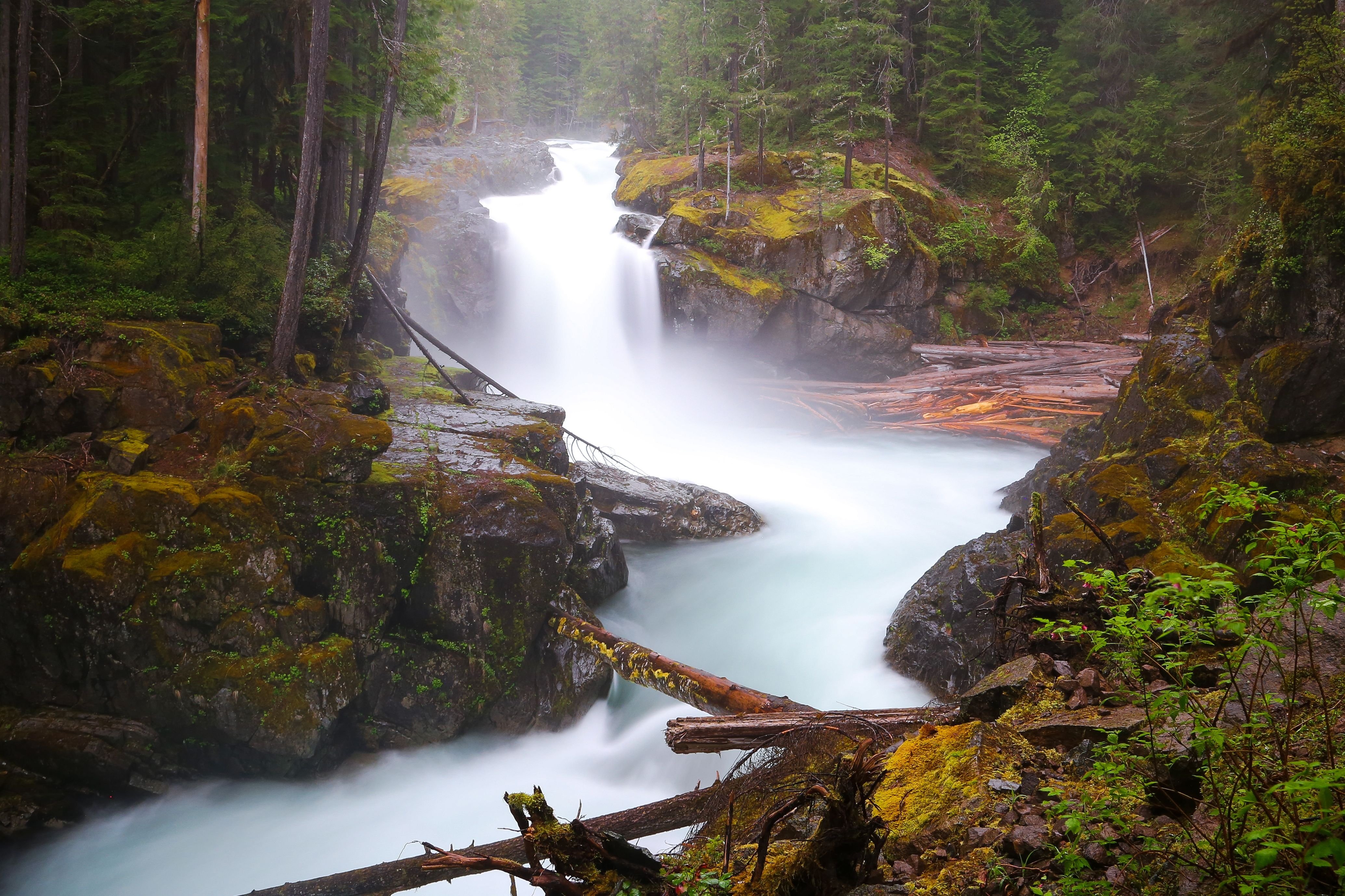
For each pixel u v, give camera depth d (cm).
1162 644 553
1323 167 1049
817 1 4197
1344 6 1445
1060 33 4231
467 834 1077
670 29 4391
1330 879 323
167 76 1878
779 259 3234
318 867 1025
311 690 1120
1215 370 1159
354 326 1911
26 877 1022
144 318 1433
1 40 1484
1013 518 1227
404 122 3534
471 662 1232
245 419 1248
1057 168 4116
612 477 1834
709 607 1526
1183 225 3731
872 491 2128
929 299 3519
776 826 508
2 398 1189
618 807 1123
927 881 425
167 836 1078
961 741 546
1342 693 453
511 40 6006
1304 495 909
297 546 1180
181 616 1097
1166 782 423
